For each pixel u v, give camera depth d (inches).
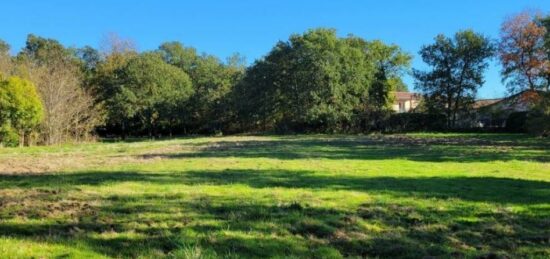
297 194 410.3
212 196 394.9
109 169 627.8
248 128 2474.2
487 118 2396.7
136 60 2399.1
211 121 2488.9
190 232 269.7
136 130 2466.8
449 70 2268.7
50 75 1617.9
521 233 284.8
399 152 962.7
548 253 246.2
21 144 1401.3
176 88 2439.7
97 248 236.4
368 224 304.0
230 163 711.7
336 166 666.2
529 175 570.9
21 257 216.4
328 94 2165.4
